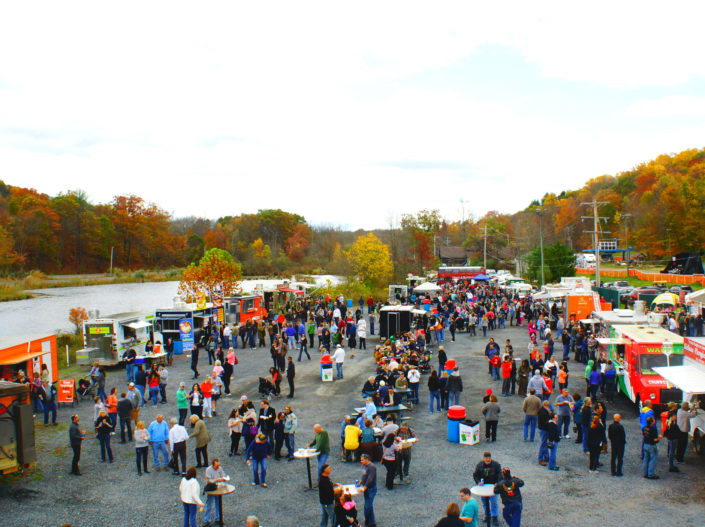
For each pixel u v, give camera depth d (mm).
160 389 22859
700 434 15859
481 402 22266
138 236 142750
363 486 11781
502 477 11156
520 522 11422
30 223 120312
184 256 150750
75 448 15164
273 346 27500
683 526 11555
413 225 106562
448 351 33531
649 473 14117
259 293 44688
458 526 9438
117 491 14164
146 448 15414
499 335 39688
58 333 42469
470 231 163875
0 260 103938
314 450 14258
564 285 45688
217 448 17469
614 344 22203
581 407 17047
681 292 46688
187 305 36062
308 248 153250
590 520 11922
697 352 17047
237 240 145625
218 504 12406
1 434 13766
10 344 22188
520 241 144750
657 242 105812
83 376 27438
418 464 15570
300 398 23125
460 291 59875
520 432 18391
